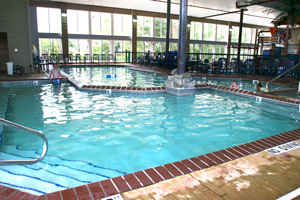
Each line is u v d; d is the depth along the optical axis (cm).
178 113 456
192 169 217
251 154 249
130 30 1975
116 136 337
